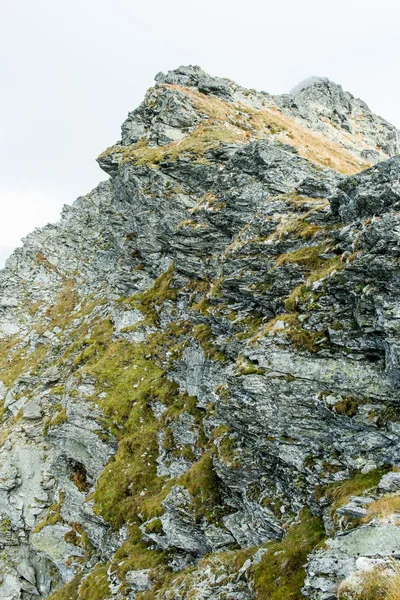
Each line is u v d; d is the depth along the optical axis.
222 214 41.53
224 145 56.25
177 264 45.66
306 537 16.59
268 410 20.25
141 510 30.22
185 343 40.19
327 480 17.73
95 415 40.19
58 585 37.78
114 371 43.94
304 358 19.95
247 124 76.12
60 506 40.28
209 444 29.67
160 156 59.78
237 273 28.91
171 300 48.00
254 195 39.19
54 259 93.88
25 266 93.81
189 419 33.69
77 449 40.91
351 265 18.83
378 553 12.64
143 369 43.47
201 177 54.62
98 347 49.41
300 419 19.44
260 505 20.25
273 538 19.16
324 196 29.81
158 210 54.88
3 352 77.31
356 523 14.46
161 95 76.12
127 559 27.48
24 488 44.81
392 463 16.59
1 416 57.28
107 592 26.02
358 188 21.45
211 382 32.34
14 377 66.56
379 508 14.34
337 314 19.95
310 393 19.19
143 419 38.28
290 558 15.96
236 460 22.33
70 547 35.97
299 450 19.36
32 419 50.19
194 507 25.05
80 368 47.69
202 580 19.45
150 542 28.08
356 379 18.28
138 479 33.03
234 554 20.08
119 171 65.94
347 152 98.06
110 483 34.19
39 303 85.81
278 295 25.45
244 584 17.25
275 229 28.75
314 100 129.88
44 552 37.31
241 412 21.31
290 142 74.88
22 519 42.94
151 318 49.06
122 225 64.75
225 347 31.25
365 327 18.20
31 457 46.72
